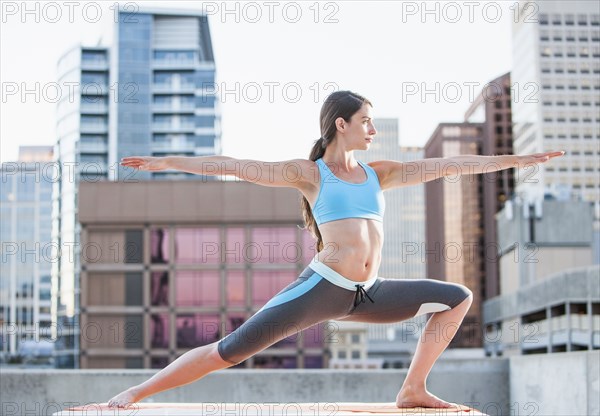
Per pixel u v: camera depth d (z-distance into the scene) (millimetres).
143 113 115750
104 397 11945
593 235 59594
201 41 119938
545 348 41156
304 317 6227
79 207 59219
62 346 82000
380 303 6453
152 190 59219
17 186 105375
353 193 6328
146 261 58938
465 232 151375
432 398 6527
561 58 63094
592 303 35000
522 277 59312
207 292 58562
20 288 109438
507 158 6625
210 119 118000
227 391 12000
